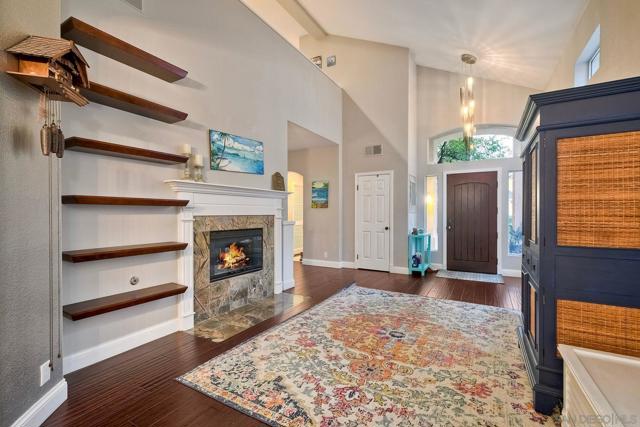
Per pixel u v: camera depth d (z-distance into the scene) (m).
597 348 1.69
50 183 1.85
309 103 5.34
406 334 2.93
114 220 2.55
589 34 3.06
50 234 1.83
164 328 2.89
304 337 2.85
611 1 2.58
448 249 6.21
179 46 3.09
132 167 2.69
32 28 1.69
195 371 2.25
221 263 3.50
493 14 3.58
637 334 1.61
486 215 5.87
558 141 1.78
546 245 1.81
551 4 3.14
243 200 3.77
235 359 2.43
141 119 2.76
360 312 3.56
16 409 1.54
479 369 2.29
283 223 4.59
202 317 3.25
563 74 4.09
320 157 6.66
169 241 2.98
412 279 5.33
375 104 6.21
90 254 2.18
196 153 3.27
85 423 1.70
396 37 5.46
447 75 6.23
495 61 4.95
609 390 1.32
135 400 1.91
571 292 1.75
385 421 1.72
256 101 4.10
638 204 1.60
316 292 4.44
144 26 2.77
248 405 1.86
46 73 1.58
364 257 6.30
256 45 4.12
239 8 3.84
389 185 6.05
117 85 2.56
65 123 2.24
